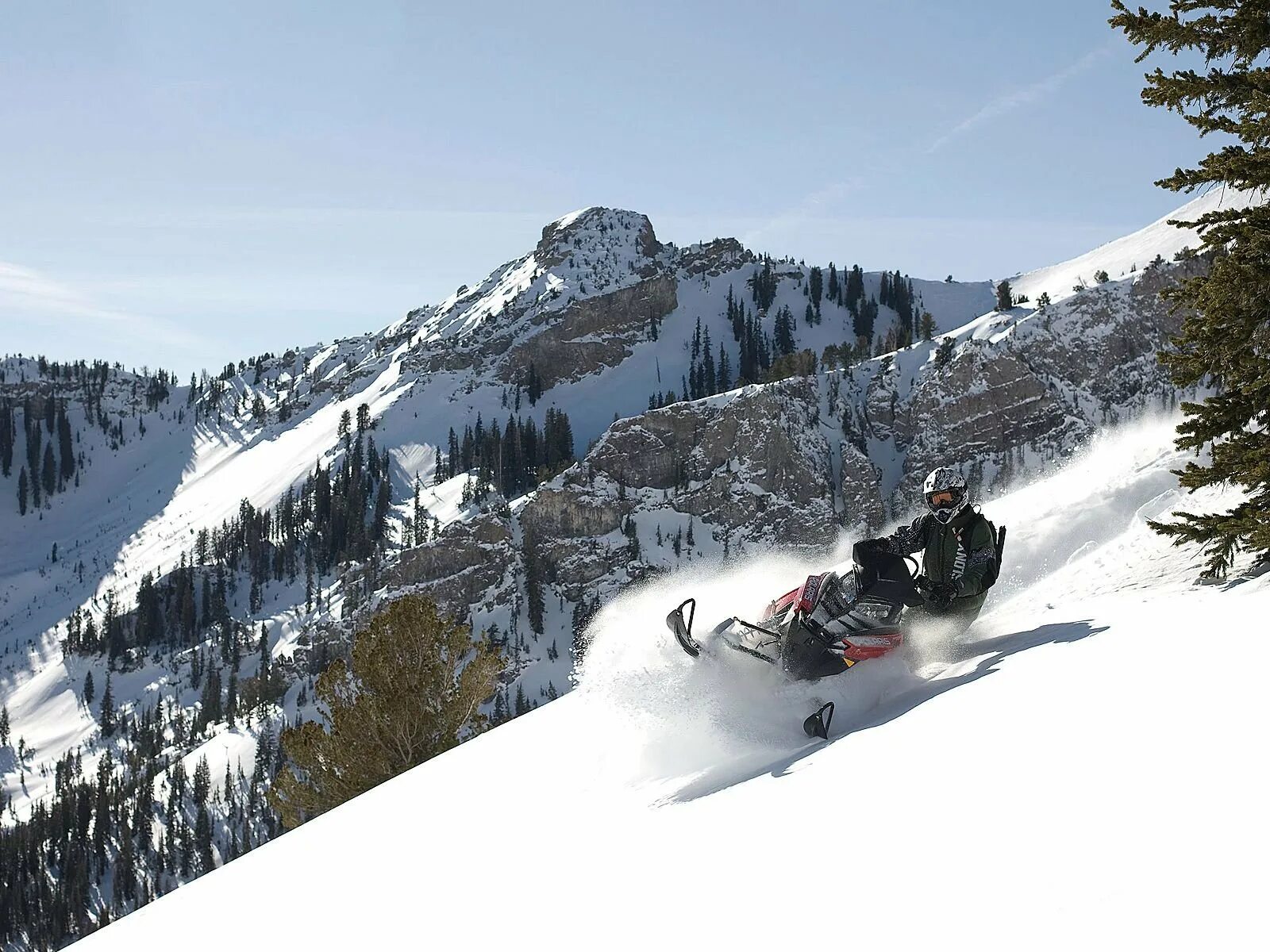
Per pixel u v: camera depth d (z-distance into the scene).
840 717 5.78
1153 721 3.49
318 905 5.97
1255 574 5.87
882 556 6.39
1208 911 2.22
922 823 3.40
